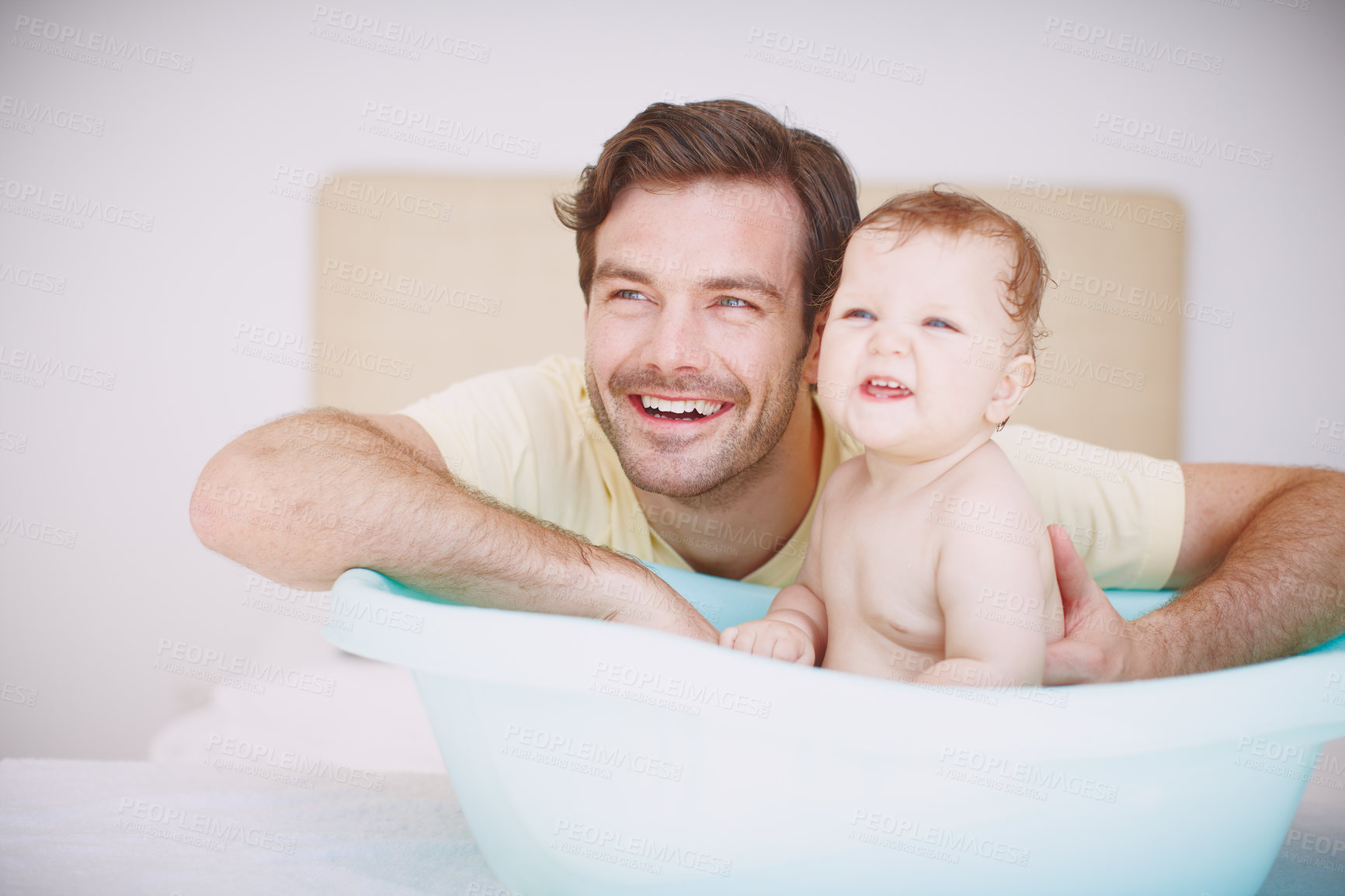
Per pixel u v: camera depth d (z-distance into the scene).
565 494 1.21
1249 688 0.59
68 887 0.76
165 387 2.77
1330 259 2.74
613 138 1.08
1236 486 1.14
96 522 2.72
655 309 1.06
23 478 2.71
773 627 0.81
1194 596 0.90
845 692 0.56
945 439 0.77
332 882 0.78
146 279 2.77
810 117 2.71
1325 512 0.97
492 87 2.81
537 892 0.74
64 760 1.19
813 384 1.17
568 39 2.79
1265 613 0.88
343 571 0.82
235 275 2.79
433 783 1.17
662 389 1.05
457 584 0.83
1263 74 2.71
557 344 2.80
